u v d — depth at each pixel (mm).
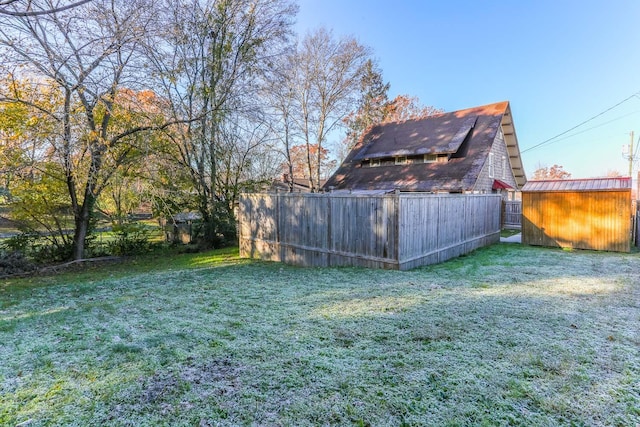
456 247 8039
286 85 15227
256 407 2088
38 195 8883
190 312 4090
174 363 2684
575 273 5750
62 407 2113
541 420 1931
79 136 7738
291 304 4305
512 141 18297
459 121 17188
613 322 3383
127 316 3994
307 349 2891
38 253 9398
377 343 2977
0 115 7531
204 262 8914
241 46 11797
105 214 10664
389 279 5480
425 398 2148
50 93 7906
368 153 18203
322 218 7480
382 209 6328
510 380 2332
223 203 12586
